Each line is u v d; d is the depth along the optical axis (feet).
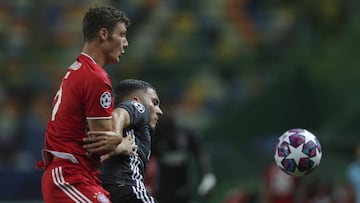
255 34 210.38
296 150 68.90
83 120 61.62
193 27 209.87
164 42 204.03
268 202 143.64
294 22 202.59
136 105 64.59
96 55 62.80
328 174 157.79
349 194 150.10
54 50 199.72
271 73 199.21
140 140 65.26
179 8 213.25
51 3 205.98
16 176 153.38
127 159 63.87
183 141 120.88
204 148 166.81
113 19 62.80
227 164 166.61
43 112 184.85
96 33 62.54
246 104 171.73
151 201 63.82
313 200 150.00
